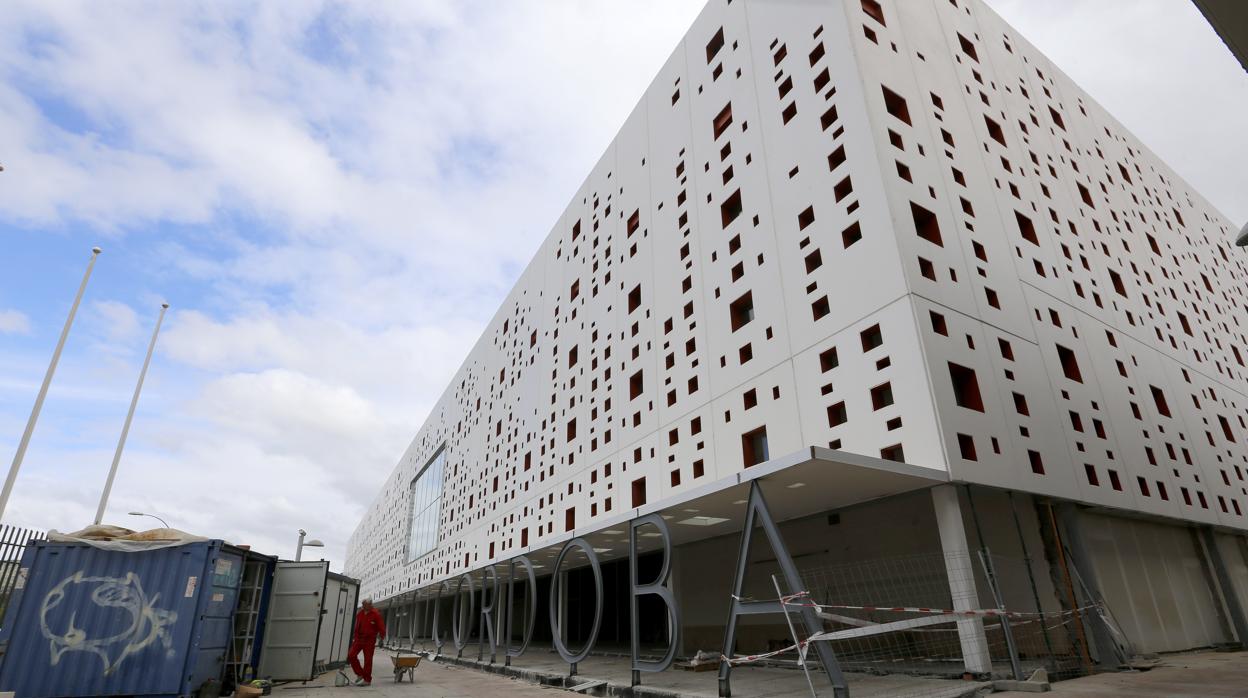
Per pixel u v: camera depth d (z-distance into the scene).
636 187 27.31
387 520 82.62
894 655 14.30
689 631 20.55
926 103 17.94
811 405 15.65
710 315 20.38
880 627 9.04
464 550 43.69
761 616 18.09
